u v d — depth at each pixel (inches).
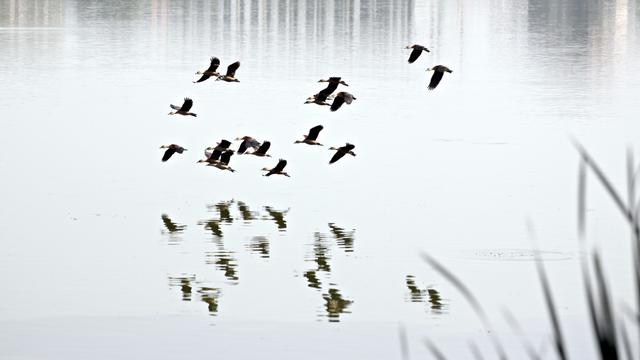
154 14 4252.0
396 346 1079.6
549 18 4411.9
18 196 1643.7
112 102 2420.0
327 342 1087.6
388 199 1660.9
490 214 1574.8
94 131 2117.4
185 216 1553.9
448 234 1471.5
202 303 1190.3
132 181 1753.2
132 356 1042.1
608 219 1535.4
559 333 409.7
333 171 1844.2
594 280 1253.7
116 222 1517.0
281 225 1514.5
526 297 1213.1
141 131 2129.7
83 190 1688.0
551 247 1405.0
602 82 2815.0
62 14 4229.8
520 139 2101.4
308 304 1192.8
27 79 2696.9
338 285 1256.2
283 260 1349.7
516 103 2495.1
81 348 1057.5
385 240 1440.7
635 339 995.9
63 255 1355.8
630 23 4232.3
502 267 1318.9
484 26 4109.3
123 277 1272.1
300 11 4424.2
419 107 2423.7
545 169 1861.5
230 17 4175.7
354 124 2228.1
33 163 1851.6
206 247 1403.8
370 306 1186.6
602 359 384.5
